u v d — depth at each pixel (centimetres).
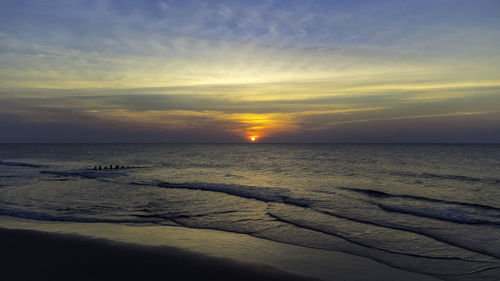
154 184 1920
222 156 6606
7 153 7494
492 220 968
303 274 570
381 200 1342
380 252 694
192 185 1795
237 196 1449
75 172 2856
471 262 631
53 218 991
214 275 553
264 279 543
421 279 555
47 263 582
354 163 4172
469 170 3044
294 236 816
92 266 575
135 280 521
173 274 552
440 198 1423
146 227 896
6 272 536
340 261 641
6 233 771
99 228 875
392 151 8862
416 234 827
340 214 1065
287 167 3572
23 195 1449
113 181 2119
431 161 4491
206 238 793
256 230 873
